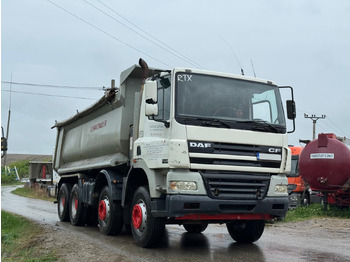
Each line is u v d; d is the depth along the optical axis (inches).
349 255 298.0
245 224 352.8
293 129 328.8
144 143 320.8
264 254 301.0
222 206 288.8
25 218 534.9
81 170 486.6
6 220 483.5
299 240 376.2
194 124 288.4
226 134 293.6
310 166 621.9
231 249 323.0
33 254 303.7
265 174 307.6
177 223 313.0
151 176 305.3
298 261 275.3
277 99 328.5
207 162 286.4
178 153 281.1
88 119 486.0
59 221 536.1
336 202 636.7
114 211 375.9
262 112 317.4
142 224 318.0
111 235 388.2
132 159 343.0
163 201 302.5
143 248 321.1
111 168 404.8
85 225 484.1
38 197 1183.6
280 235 412.8
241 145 298.2
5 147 714.8
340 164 598.9
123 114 384.2
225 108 303.4
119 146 384.5
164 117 300.4
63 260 276.7
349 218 581.0
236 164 294.0
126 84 386.0
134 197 333.4
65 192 525.0
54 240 356.8
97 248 317.4
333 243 357.4
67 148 555.8
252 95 317.4
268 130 310.5
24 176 2770.7
